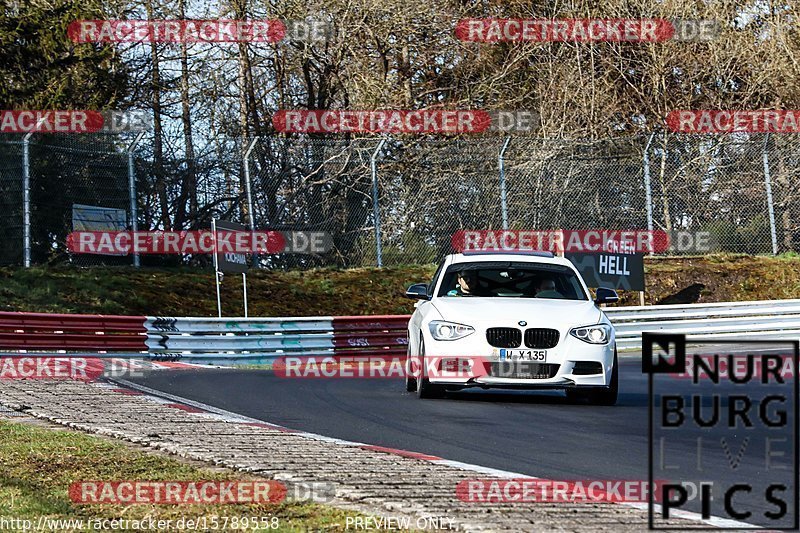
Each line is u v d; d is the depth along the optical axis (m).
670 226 84.62
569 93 101.56
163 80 99.00
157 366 51.16
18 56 83.94
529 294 40.00
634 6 106.75
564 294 40.03
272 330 61.34
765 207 85.50
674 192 84.69
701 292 82.31
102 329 54.62
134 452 25.34
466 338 36.78
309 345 62.59
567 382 36.44
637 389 43.78
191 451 25.27
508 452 27.12
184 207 77.62
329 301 76.62
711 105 105.69
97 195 75.75
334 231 81.00
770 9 108.06
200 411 34.38
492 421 32.91
